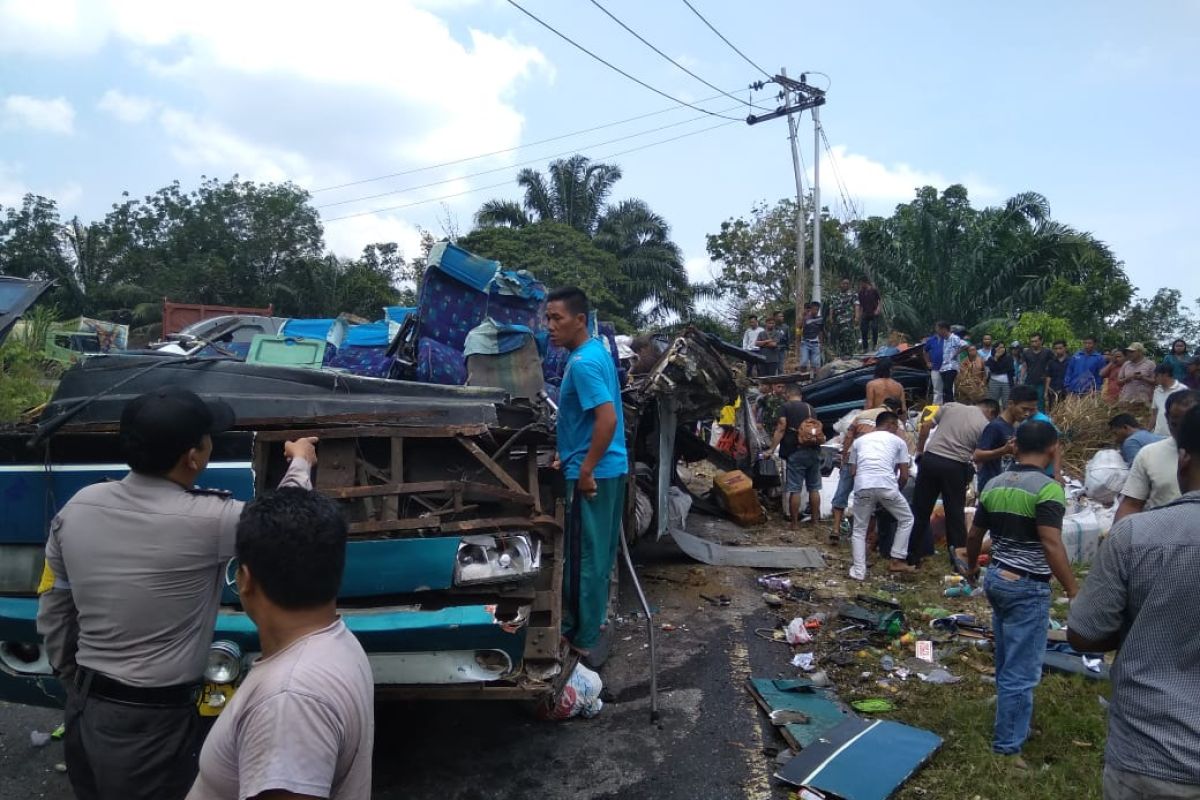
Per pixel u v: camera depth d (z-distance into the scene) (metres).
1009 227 23.75
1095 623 2.32
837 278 24.58
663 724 4.45
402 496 3.61
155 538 2.42
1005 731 4.07
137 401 2.50
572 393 4.04
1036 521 3.97
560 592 3.78
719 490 9.58
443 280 5.38
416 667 3.40
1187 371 11.19
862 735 4.15
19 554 3.50
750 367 11.46
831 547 8.48
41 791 3.81
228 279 38.19
